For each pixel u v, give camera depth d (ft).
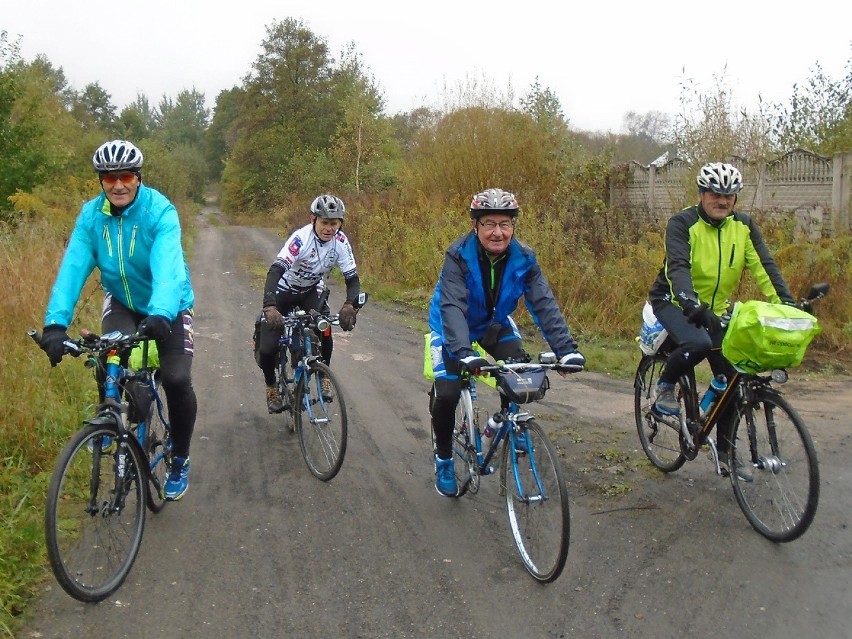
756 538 13.35
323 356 19.66
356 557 12.89
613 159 58.29
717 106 35.47
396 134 128.57
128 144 12.98
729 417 14.21
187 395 13.82
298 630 10.79
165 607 11.30
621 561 12.63
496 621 11.02
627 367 25.49
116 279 13.62
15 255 25.21
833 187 37.88
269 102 174.19
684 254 14.51
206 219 157.58
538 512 12.12
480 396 21.79
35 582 11.74
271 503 15.05
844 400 21.53
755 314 12.43
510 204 12.58
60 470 10.93
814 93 50.70
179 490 14.46
